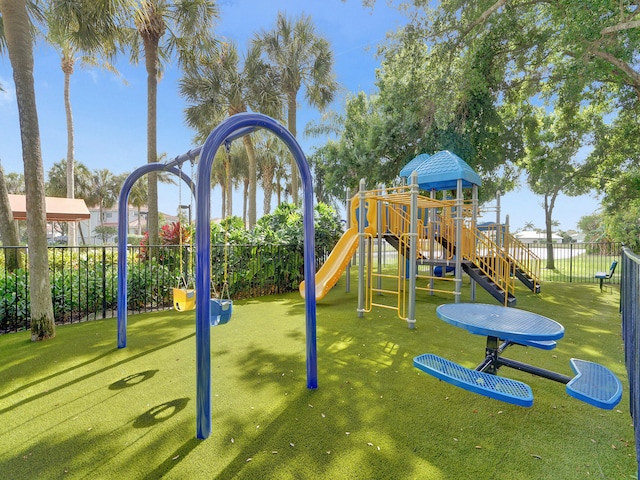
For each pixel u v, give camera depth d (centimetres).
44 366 311
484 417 224
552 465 177
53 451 188
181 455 184
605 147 1248
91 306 541
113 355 341
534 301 676
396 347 377
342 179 1748
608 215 1398
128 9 607
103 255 507
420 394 258
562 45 837
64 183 3369
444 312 280
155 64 903
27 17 377
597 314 556
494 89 1161
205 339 200
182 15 874
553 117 1370
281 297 706
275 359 333
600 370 215
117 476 168
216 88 1255
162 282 611
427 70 1093
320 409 234
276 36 1345
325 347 378
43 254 391
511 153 1277
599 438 202
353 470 172
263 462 178
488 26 1018
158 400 247
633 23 657
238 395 255
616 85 1037
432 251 716
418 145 1282
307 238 262
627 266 317
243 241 727
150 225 891
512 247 857
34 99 377
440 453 186
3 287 449
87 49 630
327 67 1393
